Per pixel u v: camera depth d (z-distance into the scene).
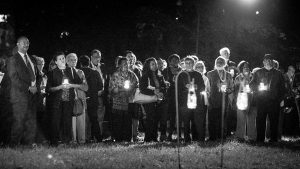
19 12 23.11
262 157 10.08
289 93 14.77
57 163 8.65
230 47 25.05
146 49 25.17
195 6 25.08
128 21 25.38
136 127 13.96
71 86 11.80
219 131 13.76
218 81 13.70
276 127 13.47
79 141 12.46
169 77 13.74
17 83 11.11
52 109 11.76
